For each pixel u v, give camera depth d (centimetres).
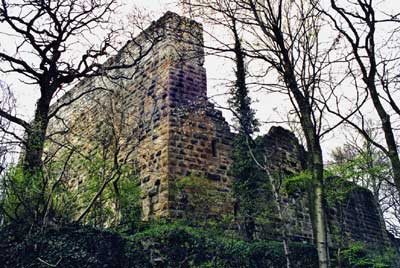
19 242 910
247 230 1341
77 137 1806
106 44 1470
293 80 887
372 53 969
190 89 1509
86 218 1191
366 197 2036
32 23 1328
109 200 1309
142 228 1177
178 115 1423
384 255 1864
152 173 1364
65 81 1392
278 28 911
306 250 1291
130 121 1577
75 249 951
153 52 1631
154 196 1316
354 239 1797
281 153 1631
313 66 909
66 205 1091
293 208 1540
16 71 1312
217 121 1515
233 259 1125
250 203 1377
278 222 1448
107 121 1426
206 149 1433
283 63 900
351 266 1436
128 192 1311
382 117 944
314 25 941
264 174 1474
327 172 1386
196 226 1266
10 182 968
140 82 1641
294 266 1231
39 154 1108
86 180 1300
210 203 1344
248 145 1318
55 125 2122
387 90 977
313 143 846
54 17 1355
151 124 1467
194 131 1436
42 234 934
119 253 1002
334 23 967
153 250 1044
